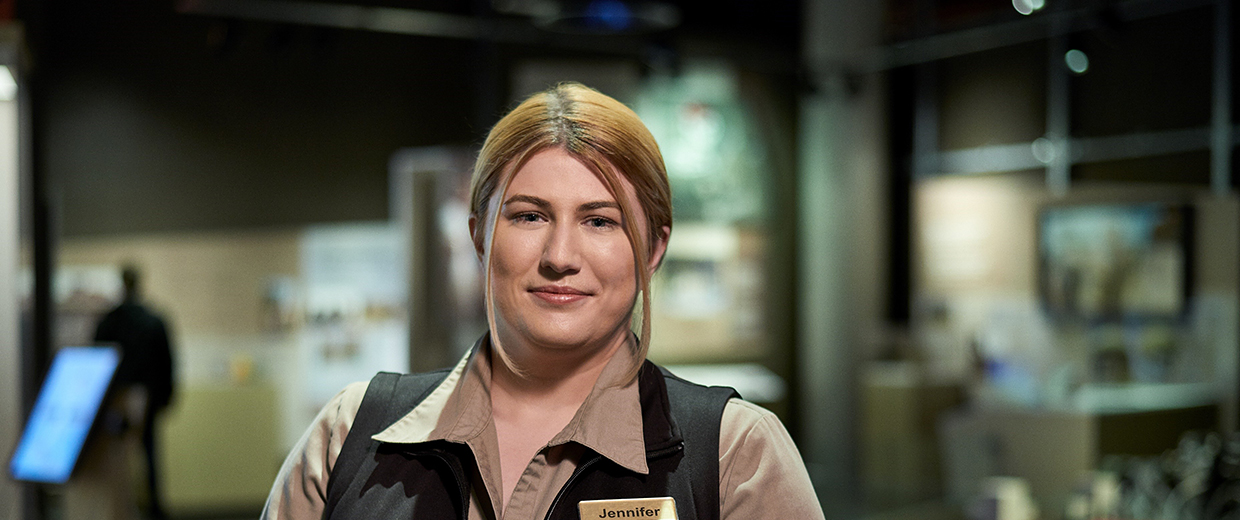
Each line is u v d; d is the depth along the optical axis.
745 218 7.96
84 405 2.71
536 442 1.01
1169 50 6.20
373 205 6.89
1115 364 6.50
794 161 8.20
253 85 6.67
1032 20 6.91
